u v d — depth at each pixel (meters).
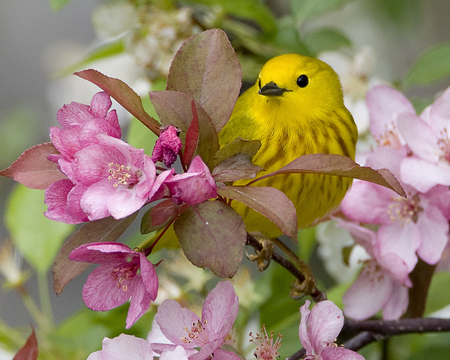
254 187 2.80
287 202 2.79
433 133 2.91
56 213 2.80
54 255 3.05
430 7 4.39
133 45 3.19
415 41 4.43
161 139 2.79
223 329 2.81
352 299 2.93
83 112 2.81
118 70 3.65
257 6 3.08
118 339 2.81
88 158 2.79
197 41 2.82
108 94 2.81
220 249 2.79
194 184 2.79
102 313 3.01
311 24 4.43
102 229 2.80
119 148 2.79
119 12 3.20
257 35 3.25
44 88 6.01
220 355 2.80
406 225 2.92
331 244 3.08
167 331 2.82
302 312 2.82
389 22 4.34
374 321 2.92
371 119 2.95
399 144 2.94
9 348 3.01
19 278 3.04
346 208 2.93
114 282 2.80
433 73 3.06
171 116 2.80
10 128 5.48
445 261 2.95
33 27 6.16
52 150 2.82
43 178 2.82
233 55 2.81
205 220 2.79
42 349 3.01
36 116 5.64
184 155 2.80
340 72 3.44
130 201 2.79
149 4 3.27
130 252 2.79
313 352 2.82
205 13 3.41
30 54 6.12
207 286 3.04
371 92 2.95
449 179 2.90
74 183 2.80
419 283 2.93
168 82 2.81
